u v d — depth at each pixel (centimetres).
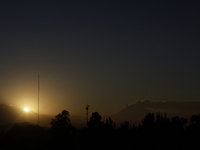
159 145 5941
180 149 5628
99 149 6562
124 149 6316
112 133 6912
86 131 6831
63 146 6450
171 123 6569
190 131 6097
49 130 6744
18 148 6869
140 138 6391
